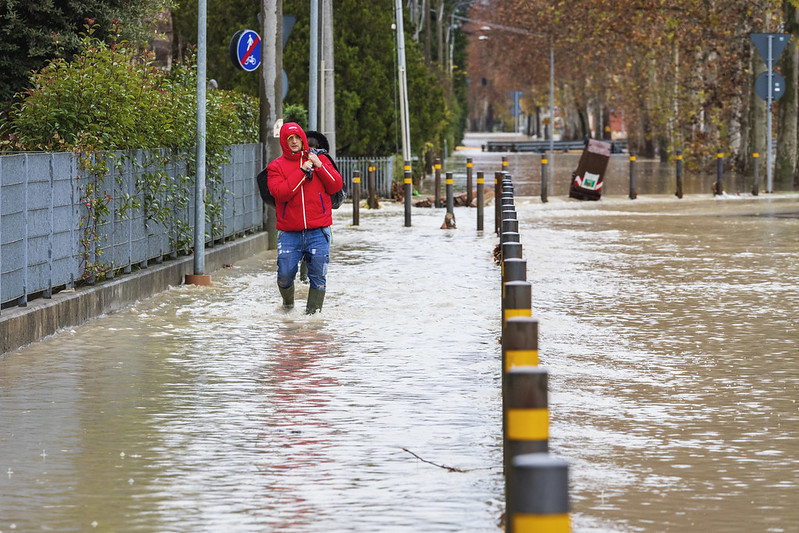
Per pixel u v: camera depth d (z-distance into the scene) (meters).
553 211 70.56
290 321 29.22
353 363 23.64
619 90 177.25
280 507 14.25
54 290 29.62
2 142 31.42
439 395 20.59
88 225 29.95
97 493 14.84
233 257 43.12
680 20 115.56
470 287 35.34
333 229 58.53
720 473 15.77
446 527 13.41
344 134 87.00
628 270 39.88
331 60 66.06
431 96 98.62
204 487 15.12
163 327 28.20
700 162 122.94
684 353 24.78
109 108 33.06
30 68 51.53
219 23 83.19
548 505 7.16
